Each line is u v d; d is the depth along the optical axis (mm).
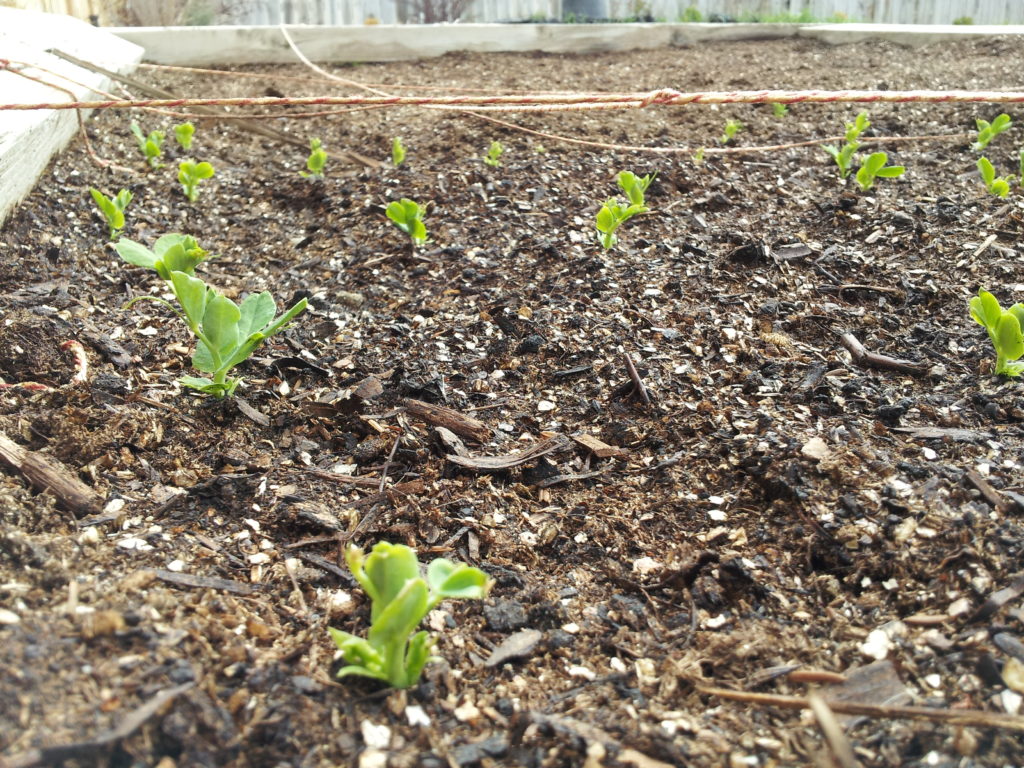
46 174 461
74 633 181
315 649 198
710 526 245
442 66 815
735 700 189
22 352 304
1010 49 756
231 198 491
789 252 402
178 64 815
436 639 188
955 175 486
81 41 669
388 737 176
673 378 312
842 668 196
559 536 246
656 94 336
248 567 226
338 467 270
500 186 483
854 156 521
